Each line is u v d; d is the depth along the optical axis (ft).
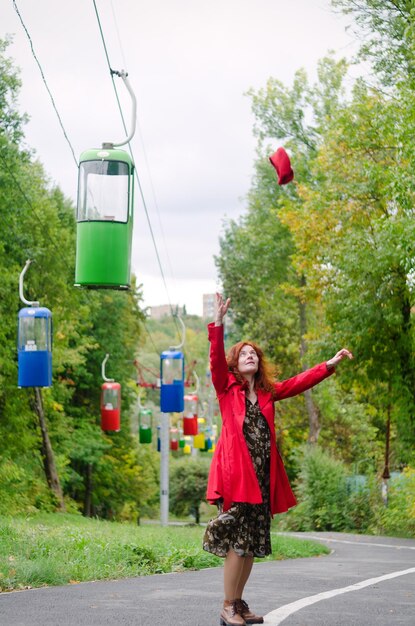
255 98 160.04
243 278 179.93
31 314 76.74
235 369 21.09
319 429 166.81
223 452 20.51
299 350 178.70
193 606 25.40
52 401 134.31
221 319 20.88
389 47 90.89
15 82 106.32
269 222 164.76
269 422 20.74
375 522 124.57
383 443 175.32
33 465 126.82
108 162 54.08
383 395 106.63
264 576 38.70
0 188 105.60
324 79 156.66
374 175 86.79
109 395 130.82
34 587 31.07
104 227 53.78
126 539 46.98
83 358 138.82
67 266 122.21
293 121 158.20
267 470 20.65
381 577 38.78
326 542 90.68
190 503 252.83
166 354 113.70
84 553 39.88
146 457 213.46
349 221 102.47
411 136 76.13
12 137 107.34
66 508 136.36
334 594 29.89
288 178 30.07
